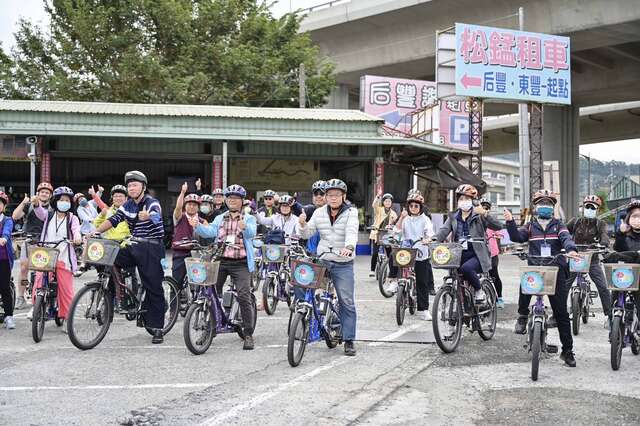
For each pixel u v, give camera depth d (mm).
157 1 30547
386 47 40750
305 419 5586
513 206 53812
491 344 8875
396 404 6121
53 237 9273
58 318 9594
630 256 7980
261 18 33312
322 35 42781
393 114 34594
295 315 7402
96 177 27016
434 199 29828
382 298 13070
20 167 26672
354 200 26828
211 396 6230
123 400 6082
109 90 30344
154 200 8523
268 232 12234
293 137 22844
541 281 7117
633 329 7961
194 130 22844
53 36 31594
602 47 37906
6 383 6621
